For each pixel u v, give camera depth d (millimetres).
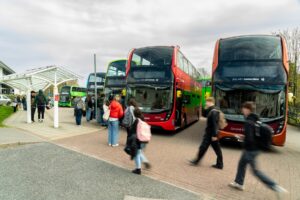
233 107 8922
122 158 6949
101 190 4578
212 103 6449
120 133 11953
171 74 11492
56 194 4293
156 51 11953
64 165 6035
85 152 7484
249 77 8875
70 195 4281
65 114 21969
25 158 6500
